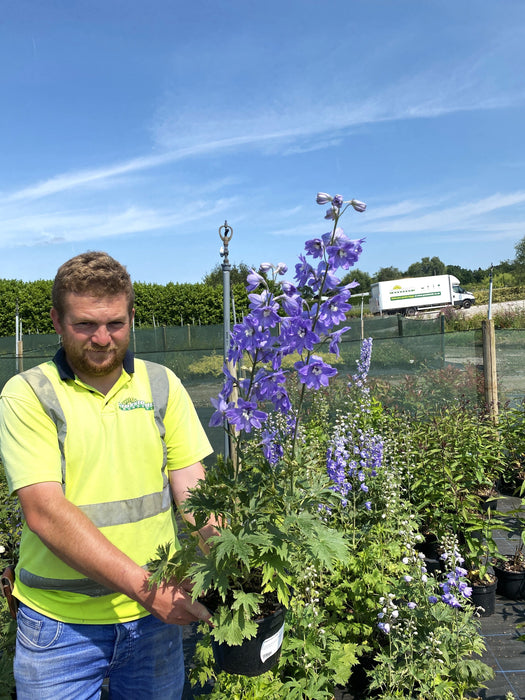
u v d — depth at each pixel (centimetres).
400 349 916
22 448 160
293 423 365
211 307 2716
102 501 175
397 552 366
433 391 805
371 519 432
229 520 170
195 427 204
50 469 160
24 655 175
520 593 438
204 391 748
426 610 308
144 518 183
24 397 165
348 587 354
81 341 164
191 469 201
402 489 488
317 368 166
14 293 2555
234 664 175
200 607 165
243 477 178
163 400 191
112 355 170
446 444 501
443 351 880
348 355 948
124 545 179
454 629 303
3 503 423
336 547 161
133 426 180
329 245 163
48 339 1631
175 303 2730
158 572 153
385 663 292
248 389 172
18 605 196
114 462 176
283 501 171
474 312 3073
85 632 175
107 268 164
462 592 301
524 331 943
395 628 294
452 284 3884
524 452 649
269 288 173
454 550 313
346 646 309
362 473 407
